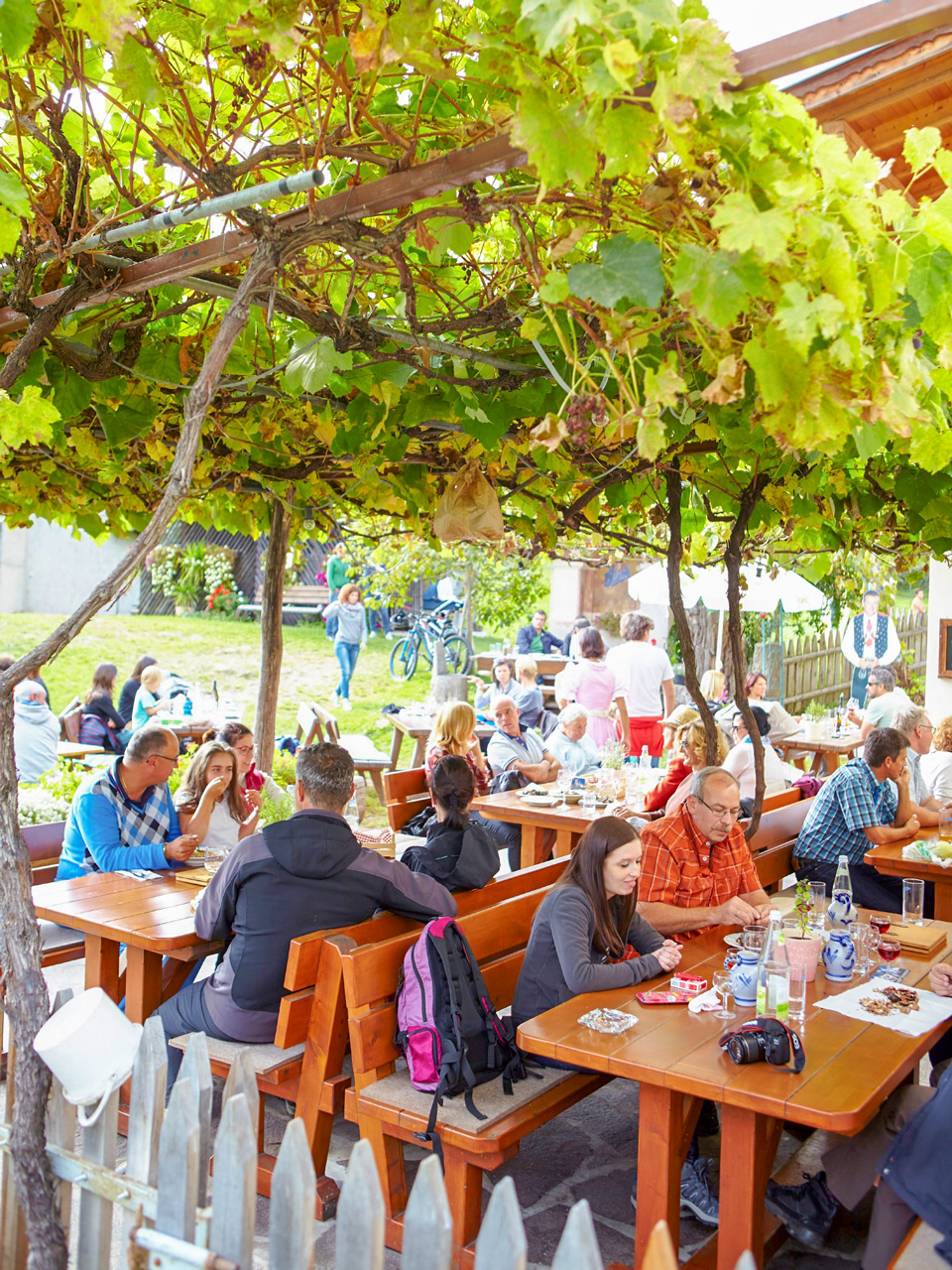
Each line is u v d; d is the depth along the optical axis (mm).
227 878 3646
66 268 2852
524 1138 3990
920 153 1884
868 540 5629
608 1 1542
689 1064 2736
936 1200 2416
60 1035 2135
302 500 5617
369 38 1886
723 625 10492
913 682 13117
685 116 1576
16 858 2238
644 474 4125
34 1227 2096
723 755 6363
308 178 1979
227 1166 1919
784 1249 3227
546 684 14375
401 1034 3303
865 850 5438
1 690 2199
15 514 5590
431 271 3172
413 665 16156
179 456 2156
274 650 6105
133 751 4844
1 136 2830
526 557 7168
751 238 1608
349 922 3674
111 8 1822
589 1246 1538
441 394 3545
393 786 6496
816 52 1582
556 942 3467
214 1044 3604
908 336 1968
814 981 3469
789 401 1772
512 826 6988
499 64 1689
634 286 1806
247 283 2268
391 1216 3203
